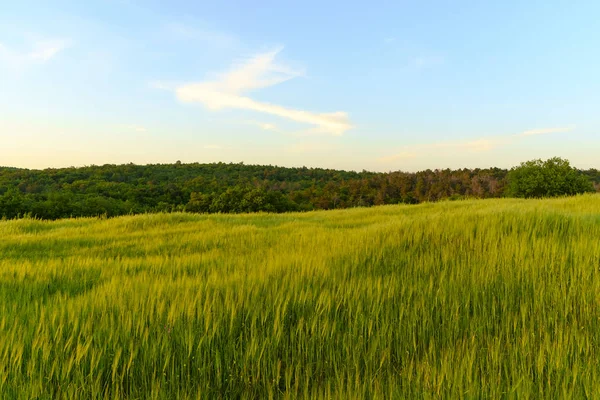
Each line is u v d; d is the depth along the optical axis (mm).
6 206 61938
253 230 12031
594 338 3074
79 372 2633
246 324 3479
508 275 4582
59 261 6953
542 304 3746
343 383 2584
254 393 2639
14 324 3361
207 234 11117
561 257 5008
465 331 3314
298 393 2607
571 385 2463
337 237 7883
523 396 2324
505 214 7758
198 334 3209
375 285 4262
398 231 7109
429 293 4035
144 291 4219
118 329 3182
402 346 3166
